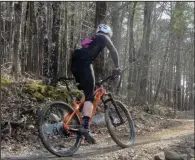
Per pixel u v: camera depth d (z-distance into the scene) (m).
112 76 6.07
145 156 6.10
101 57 10.80
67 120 5.64
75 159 5.45
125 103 13.58
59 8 10.88
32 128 7.18
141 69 19.11
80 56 5.61
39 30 14.95
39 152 6.03
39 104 8.24
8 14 14.23
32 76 13.95
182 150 6.80
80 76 5.63
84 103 5.75
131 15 21.53
